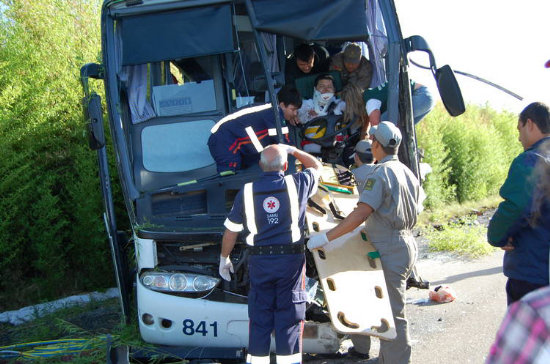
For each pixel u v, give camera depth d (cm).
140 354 443
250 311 409
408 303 619
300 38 489
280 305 402
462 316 565
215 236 442
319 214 459
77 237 711
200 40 482
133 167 520
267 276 396
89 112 489
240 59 542
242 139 509
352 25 491
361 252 434
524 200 315
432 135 1169
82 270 731
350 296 404
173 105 542
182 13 486
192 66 552
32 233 670
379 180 414
